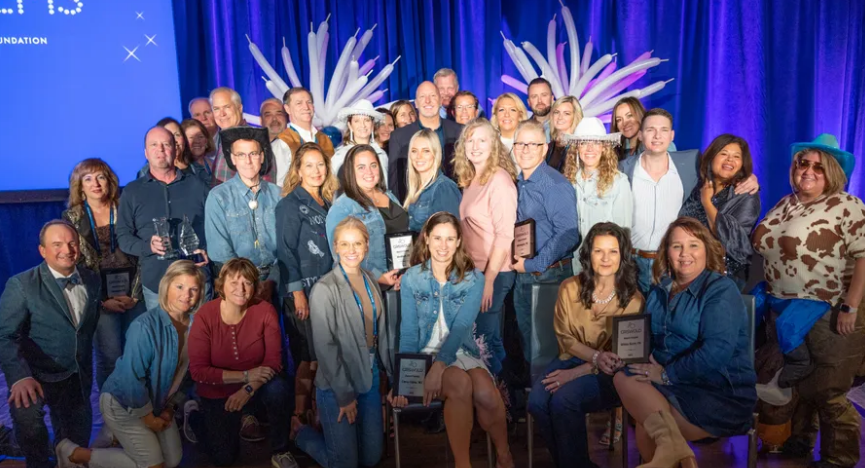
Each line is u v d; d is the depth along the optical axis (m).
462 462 2.80
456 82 4.52
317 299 2.82
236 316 2.98
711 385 2.62
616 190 3.19
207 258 3.36
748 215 3.12
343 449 2.87
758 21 5.06
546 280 3.20
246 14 5.05
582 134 3.17
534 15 5.43
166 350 2.84
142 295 3.43
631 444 3.12
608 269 2.74
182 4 4.97
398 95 5.37
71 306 2.94
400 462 2.98
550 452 2.82
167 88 4.99
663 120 3.21
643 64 4.99
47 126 4.79
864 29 5.09
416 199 3.31
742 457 2.99
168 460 2.94
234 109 4.08
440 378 2.79
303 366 3.29
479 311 3.16
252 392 2.91
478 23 5.27
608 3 5.31
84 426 3.03
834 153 2.89
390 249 3.13
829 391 2.75
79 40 4.77
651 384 2.64
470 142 3.19
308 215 3.21
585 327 2.84
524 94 5.45
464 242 3.20
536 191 3.17
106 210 3.43
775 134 5.25
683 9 5.21
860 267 2.68
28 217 4.90
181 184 3.46
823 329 2.74
